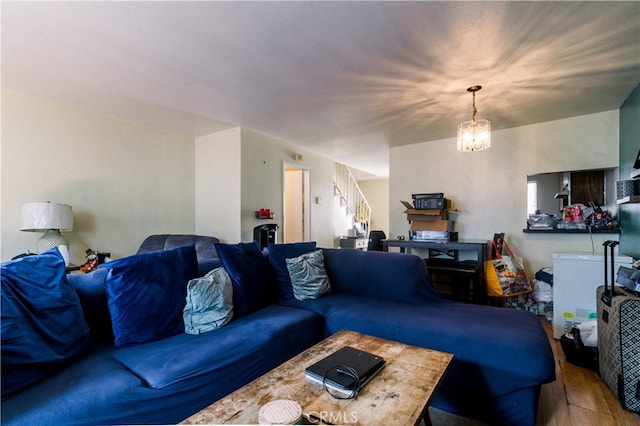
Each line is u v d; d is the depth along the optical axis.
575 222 3.45
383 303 2.38
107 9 1.76
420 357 1.37
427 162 4.60
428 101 3.10
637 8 1.69
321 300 2.48
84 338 1.49
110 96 3.10
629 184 2.46
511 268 3.40
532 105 3.17
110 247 3.78
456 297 3.89
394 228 4.90
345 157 5.97
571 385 2.00
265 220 4.53
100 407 1.13
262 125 4.03
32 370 1.20
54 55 2.29
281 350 1.83
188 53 2.26
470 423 1.64
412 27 1.92
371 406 1.01
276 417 0.83
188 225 4.66
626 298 1.78
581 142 3.48
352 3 1.71
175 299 1.83
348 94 2.97
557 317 2.79
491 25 1.89
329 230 6.04
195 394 1.38
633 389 1.71
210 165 4.54
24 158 3.11
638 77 2.54
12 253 3.03
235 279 2.18
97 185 3.67
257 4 1.72
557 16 1.78
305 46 2.15
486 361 1.62
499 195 3.99
